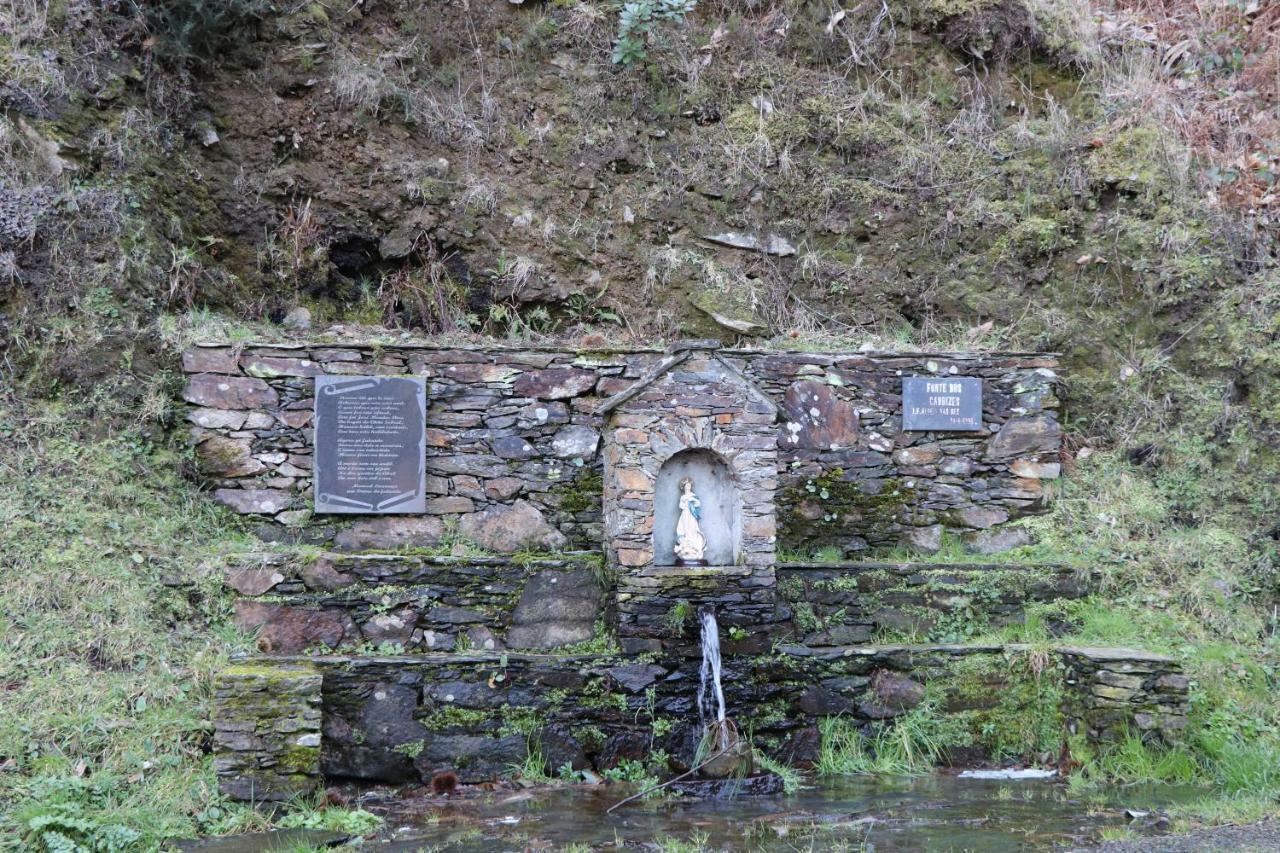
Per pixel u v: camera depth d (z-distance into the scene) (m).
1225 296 8.63
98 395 6.72
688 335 8.66
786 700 6.61
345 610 6.46
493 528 7.16
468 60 9.18
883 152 9.41
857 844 5.00
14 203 6.87
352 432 7.03
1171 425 8.45
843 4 9.98
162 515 6.62
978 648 6.84
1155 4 10.84
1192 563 7.66
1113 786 6.09
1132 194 9.11
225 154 8.26
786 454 7.76
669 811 5.57
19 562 5.98
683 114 9.34
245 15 8.34
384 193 8.50
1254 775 6.12
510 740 6.23
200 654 5.98
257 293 8.11
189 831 5.05
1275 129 9.71
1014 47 9.95
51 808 4.80
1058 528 7.84
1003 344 8.87
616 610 6.61
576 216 8.89
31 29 7.21
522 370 7.34
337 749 5.93
